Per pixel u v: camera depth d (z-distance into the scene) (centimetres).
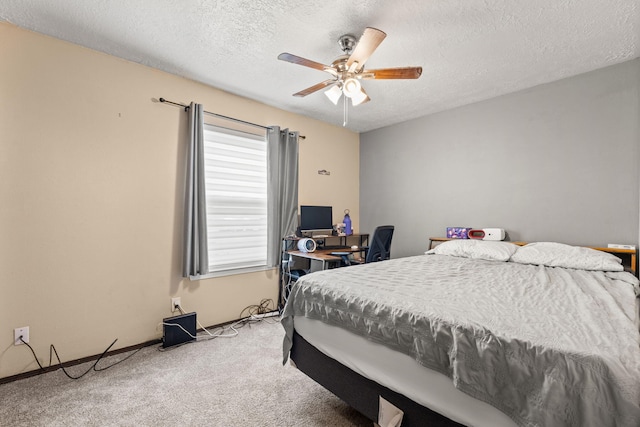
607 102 260
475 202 341
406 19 200
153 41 227
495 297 148
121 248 249
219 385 197
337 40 225
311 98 334
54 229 219
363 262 363
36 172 213
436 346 117
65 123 224
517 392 94
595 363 85
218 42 229
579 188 273
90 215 235
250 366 223
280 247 349
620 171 253
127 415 167
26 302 208
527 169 303
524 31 212
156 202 269
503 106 321
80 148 230
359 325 148
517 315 122
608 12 190
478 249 279
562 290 163
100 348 238
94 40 225
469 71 270
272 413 169
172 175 279
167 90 276
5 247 202
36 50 213
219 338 275
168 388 194
